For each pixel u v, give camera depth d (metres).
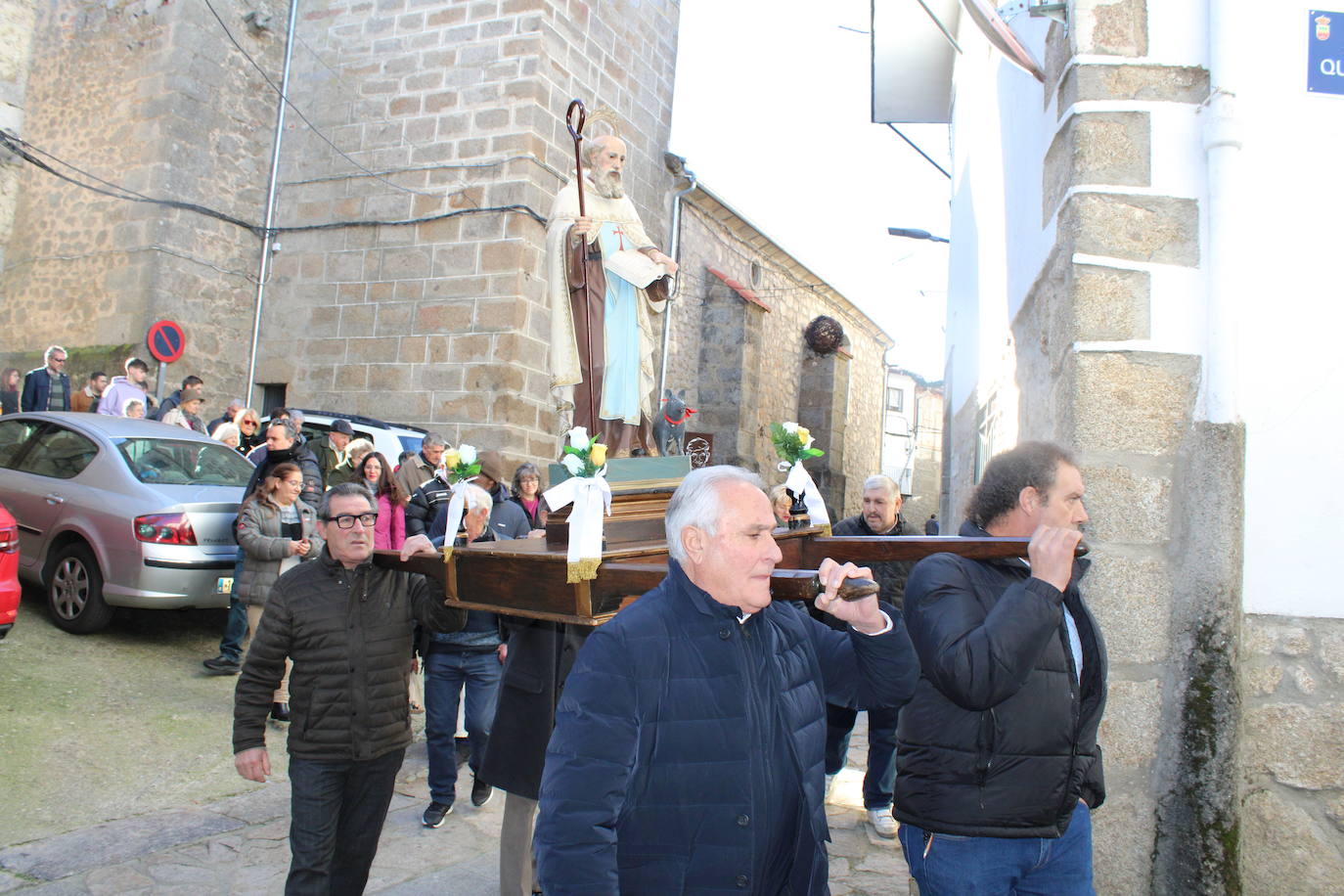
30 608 7.54
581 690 1.93
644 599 2.04
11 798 4.77
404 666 3.33
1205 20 3.64
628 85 13.60
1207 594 3.41
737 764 1.94
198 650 7.44
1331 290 3.49
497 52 11.98
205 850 4.48
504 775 3.51
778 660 2.08
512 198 11.63
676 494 2.06
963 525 2.74
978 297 7.57
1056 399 3.88
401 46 12.52
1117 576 3.48
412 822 5.00
